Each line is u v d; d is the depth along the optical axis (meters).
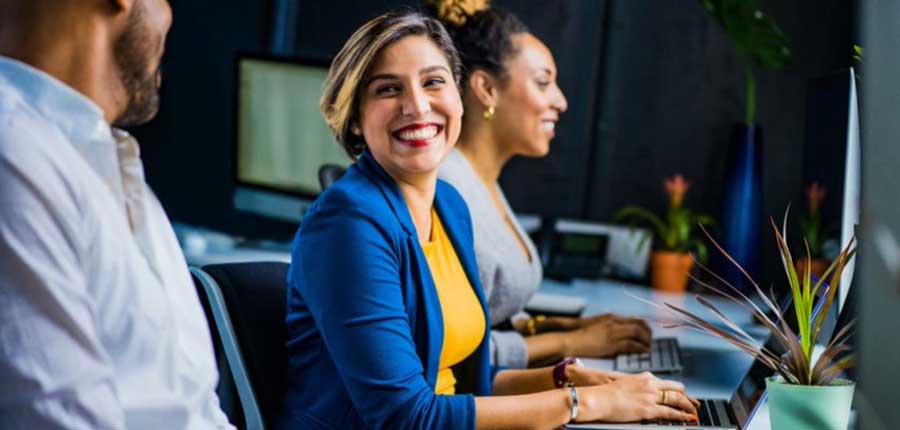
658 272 3.38
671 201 3.52
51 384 1.07
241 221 4.09
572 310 2.83
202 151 4.14
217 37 4.12
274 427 1.73
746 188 3.37
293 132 3.55
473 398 1.65
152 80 1.26
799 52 3.69
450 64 1.84
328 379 1.67
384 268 1.64
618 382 1.75
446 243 1.93
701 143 3.83
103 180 1.23
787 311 2.01
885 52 1.11
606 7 3.90
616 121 3.92
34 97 1.17
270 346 1.76
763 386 1.72
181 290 1.37
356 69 1.78
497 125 2.58
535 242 3.67
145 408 1.22
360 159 1.81
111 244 1.17
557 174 3.99
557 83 3.95
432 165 1.79
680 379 2.16
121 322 1.19
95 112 1.20
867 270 1.10
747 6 3.40
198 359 1.36
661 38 3.86
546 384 2.00
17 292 1.06
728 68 3.78
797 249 2.72
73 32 1.19
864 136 1.11
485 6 2.58
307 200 3.53
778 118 3.72
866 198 1.11
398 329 1.63
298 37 4.12
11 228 1.07
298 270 1.69
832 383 1.48
